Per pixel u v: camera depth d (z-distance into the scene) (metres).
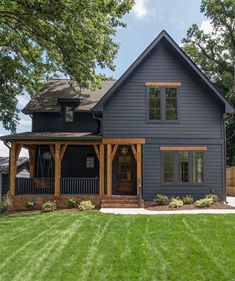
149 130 20.83
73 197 19.83
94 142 20.23
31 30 19.64
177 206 18.78
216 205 19.19
